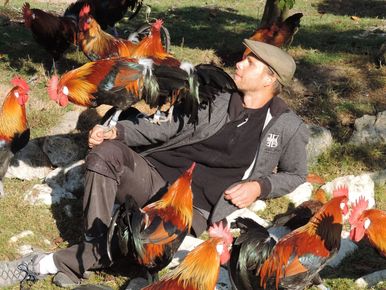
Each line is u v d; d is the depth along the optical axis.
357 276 3.47
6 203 3.84
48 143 4.25
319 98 5.05
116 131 3.28
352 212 3.19
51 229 3.69
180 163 3.39
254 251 2.97
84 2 5.81
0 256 3.42
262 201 4.01
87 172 3.19
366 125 4.62
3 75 5.18
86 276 3.29
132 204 3.00
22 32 6.33
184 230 3.05
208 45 6.14
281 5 4.88
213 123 3.31
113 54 4.95
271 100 3.33
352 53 5.92
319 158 4.43
